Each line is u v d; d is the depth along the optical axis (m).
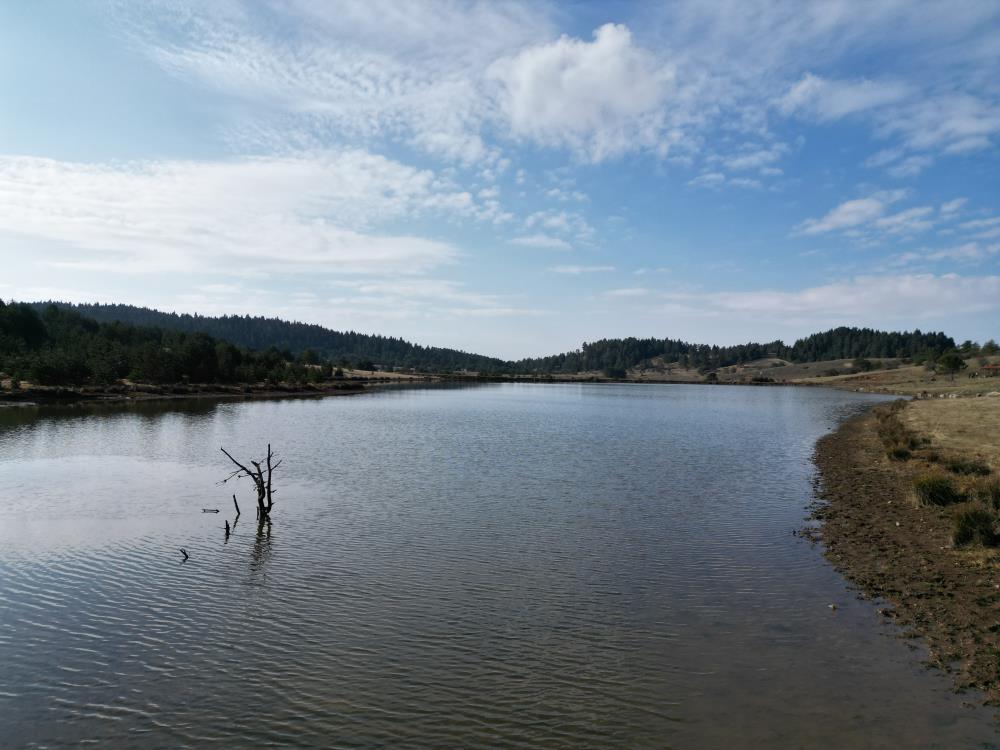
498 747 10.00
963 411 63.69
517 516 24.88
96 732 10.55
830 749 9.74
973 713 10.56
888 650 12.91
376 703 11.34
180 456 40.53
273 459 39.97
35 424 57.81
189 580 17.58
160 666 12.73
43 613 15.31
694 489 30.48
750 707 11.02
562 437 55.06
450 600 16.11
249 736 10.41
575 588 16.92
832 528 22.52
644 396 148.62
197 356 119.81
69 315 171.12
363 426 63.16
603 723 10.62
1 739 10.34
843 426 64.06
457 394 145.12
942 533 20.53
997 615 14.07
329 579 17.67
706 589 16.75
